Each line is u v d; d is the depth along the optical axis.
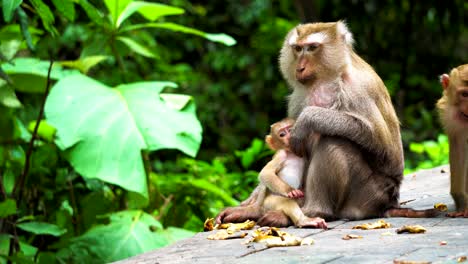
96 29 12.99
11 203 9.55
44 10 10.52
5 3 9.71
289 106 9.74
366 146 8.84
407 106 25.95
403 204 9.94
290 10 27.94
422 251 6.53
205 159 25.67
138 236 11.02
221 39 12.37
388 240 7.23
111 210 12.49
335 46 9.13
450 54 25.53
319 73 9.17
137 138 10.82
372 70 9.42
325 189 8.82
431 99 25.81
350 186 8.88
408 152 22.39
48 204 12.25
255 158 14.77
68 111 10.93
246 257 6.84
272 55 27.75
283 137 9.04
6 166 12.08
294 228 8.45
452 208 9.21
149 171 12.44
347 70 9.13
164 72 23.66
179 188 13.05
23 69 12.11
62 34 17.77
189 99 11.58
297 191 8.43
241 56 27.80
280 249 7.12
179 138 11.02
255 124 27.19
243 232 8.34
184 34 26.78
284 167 9.01
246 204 9.48
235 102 27.66
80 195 12.47
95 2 12.94
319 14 23.66
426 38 25.53
